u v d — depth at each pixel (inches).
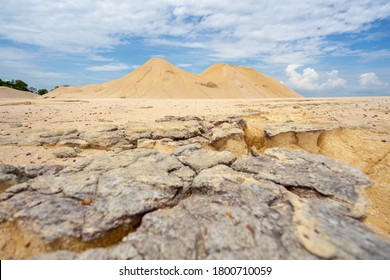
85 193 164.7
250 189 175.5
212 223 136.7
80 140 309.0
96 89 3769.7
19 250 128.2
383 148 321.7
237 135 368.2
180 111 658.2
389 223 158.6
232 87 3922.2
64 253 118.0
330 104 847.1
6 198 157.3
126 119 495.5
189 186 186.4
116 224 140.6
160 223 138.3
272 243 119.9
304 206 152.2
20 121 443.8
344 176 204.2
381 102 919.7
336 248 114.4
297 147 370.9
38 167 211.0
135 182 181.3
